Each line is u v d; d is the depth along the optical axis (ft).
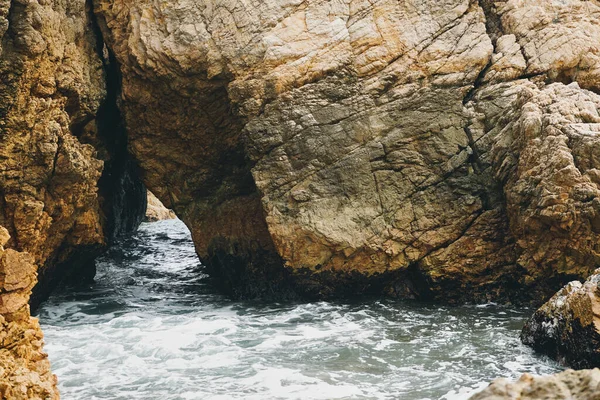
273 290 52.75
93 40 52.29
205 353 36.63
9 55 42.78
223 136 53.01
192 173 54.75
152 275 62.13
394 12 50.90
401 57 50.65
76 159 46.96
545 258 45.29
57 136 45.75
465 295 48.32
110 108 55.77
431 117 49.75
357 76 50.11
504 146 47.67
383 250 48.42
